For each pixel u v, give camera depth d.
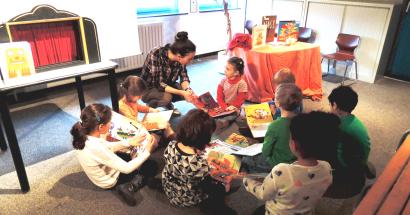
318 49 3.53
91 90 3.68
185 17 4.66
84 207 1.83
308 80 3.58
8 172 2.14
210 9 5.12
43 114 3.03
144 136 1.94
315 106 3.39
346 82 4.24
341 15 4.30
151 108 2.53
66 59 2.19
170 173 1.65
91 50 2.22
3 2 1.82
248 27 5.20
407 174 1.17
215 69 4.51
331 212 1.81
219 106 2.66
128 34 2.83
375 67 4.15
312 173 1.20
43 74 1.96
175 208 1.83
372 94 3.79
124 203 1.87
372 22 4.02
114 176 1.89
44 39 2.04
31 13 1.91
